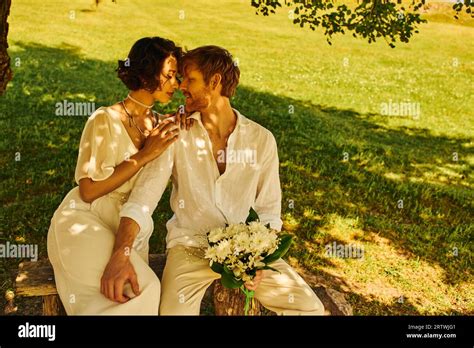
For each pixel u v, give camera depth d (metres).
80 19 19.64
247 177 3.38
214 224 3.29
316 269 5.09
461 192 7.36
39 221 5.45
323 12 22.75
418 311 4.62
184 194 3.31
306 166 7.63
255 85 13.44
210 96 3.28
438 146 10.09
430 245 5.76
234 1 27.12
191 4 25.62
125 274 2.92
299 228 5.82
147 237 3.32
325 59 17.94
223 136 3.37
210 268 3.20
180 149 3.27
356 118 11.60
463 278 5.22
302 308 3.20
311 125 9.95
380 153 8.82
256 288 3.26
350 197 6.77
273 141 3.46
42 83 10.90
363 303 4.65
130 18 21.14
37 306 4.30
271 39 20.44
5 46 4.06
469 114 13.01
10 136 7.75
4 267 4.70
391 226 6.07
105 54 15.09
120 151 3.19
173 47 3.27
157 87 3.26
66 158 7.12
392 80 15.73
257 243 2.97
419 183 7.54
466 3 5.51
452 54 19.95
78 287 2.96
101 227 3.13
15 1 21.17
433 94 14.53
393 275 5.15
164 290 3.19
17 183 6.31
